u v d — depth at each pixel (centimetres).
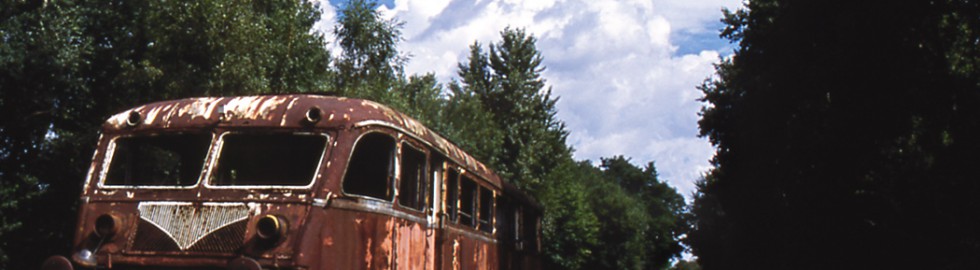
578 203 4844
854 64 1512
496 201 1215
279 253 708
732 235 2883
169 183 776
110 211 755
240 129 770
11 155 1554
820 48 1644
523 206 1420
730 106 2909
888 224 1406
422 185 880
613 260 7669
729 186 2872
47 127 1585
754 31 2364
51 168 1564
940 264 1316
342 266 734
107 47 1714
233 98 802
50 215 1559
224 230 726
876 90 1466
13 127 1515
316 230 720
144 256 732
